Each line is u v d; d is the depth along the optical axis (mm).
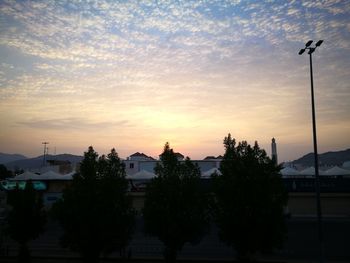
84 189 20375
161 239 20344
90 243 20016
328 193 47219
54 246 27938
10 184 53688
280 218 19188
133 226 21359
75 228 20125
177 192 20266
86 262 20531
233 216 19281
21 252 22766
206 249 26359
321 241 18938
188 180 20734
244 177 19625
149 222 20328
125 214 20844
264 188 19266
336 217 43625
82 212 20000
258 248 19156
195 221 20094
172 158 21281
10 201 23688
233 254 24688
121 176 21438
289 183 47688
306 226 35125
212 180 20844
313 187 47281
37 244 28734
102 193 20328
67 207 20359
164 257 21797
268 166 19938
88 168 20969
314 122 20328
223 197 19781
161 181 20734
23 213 23172
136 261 22609
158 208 20125
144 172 53219
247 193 19344
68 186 21141
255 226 18938
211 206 20391
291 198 47250
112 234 20141
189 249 26406
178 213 20219
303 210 46844
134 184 54438
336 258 23031
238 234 19281
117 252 25641
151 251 25859
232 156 20406
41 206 24234
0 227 29688
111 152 21641
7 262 22828
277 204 19281
